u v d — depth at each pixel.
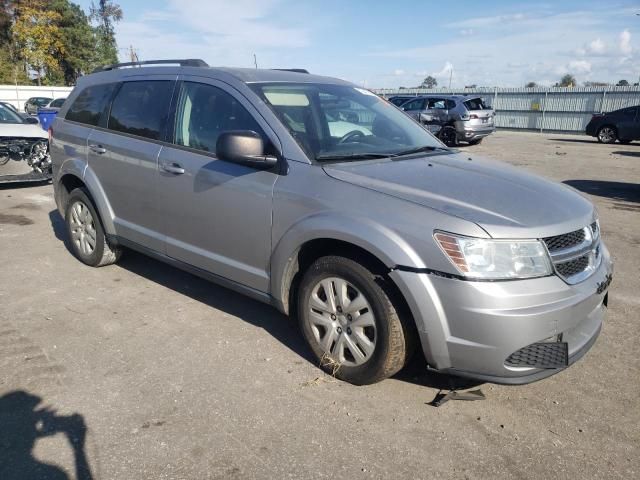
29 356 3.37
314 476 2.39
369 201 2.86
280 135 3.30
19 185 9.34
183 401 2.92
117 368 3.25
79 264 5.14
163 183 3.94
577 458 2.54
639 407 2.94
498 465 2.48
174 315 4.03
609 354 3.53
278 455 2.51
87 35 52.28
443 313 2.62
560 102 28.47
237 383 3.11
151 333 3.73
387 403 2.94
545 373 2.64
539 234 2.61
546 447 2.61
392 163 3.34
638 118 19.47
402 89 36.12
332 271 3.02
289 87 3.74
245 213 3.39
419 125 4.42
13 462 2.43
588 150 17.52
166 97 4.06
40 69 48.72
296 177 3.15
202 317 4.00
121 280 4.74
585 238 2.88
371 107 4.16
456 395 2.98
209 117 3.71
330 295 3.08
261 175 3.30
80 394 2.97
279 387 3.08
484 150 17.39
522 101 29.91
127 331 3.75
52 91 38.97
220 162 3.54
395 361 2.89
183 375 3.19
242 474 2.39
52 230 6.39
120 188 4.39
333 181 3.03
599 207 8.09
